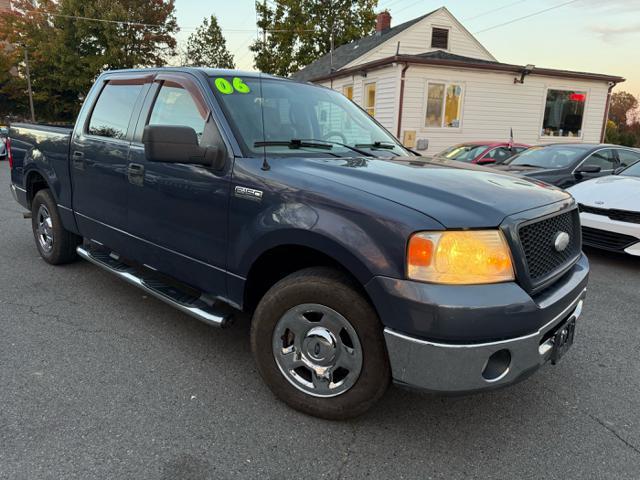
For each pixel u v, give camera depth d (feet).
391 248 6.94
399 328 6.97
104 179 12.28
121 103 12.35
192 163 9.00
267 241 8.28
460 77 50.21
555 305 7.45
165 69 11.34
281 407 8.74
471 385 6.87
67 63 115.24
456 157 36.68
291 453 7.55
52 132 14.73
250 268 8.74
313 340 8.14
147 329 11.82
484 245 6.89
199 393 9.11
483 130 52.80
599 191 19.65
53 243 15.67
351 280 7.75
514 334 6.89
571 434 8.29
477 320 6.61
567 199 9.09
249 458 7.39
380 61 49.11
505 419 8.68
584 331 12.63
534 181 9.73
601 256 20.59
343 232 7.31
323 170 8.42
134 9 118.32
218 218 9.17
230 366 10.18
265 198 8.36
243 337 11.62
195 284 10.14
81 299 13.58
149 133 8.61
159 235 10.71
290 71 111.14
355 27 110.01
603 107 58.54
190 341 11.27
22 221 23.71
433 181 8.07
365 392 7.79
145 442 7.64
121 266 12.56
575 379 10.16
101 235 12.98
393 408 8.91
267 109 10.28
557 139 56.95
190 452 7.46
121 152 11.60
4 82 121.29
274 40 110.83
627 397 9.50
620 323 13.20
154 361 10.27
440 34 67.15
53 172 14.61
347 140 11.28
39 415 8.21
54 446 7.44
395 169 8.77
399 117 48.78
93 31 115.03
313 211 7.70
